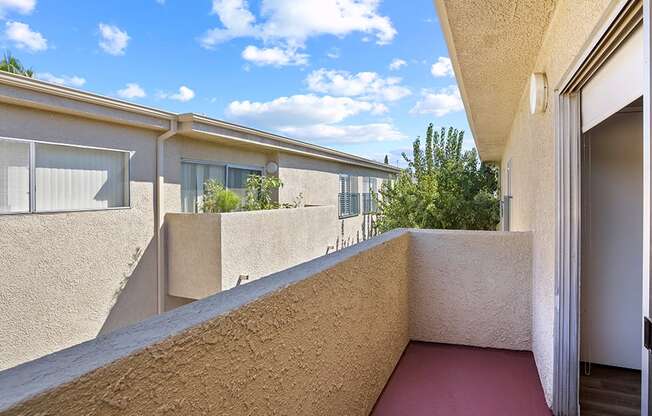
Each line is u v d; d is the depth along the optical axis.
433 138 19.05
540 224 3.47
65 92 5.30
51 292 5.50
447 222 11.20
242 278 7.42
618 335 3.63
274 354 1.57
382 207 14.10
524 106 4.68
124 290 6.58
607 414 2.89
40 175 5.40
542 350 3.38
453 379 3.48
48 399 0.77
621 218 3.59
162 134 7.19
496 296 4.16
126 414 0.93
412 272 4.38
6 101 4.93
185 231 7.23
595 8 1.79
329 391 2.10
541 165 3.37
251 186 9.34
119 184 6.54
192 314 1.26
